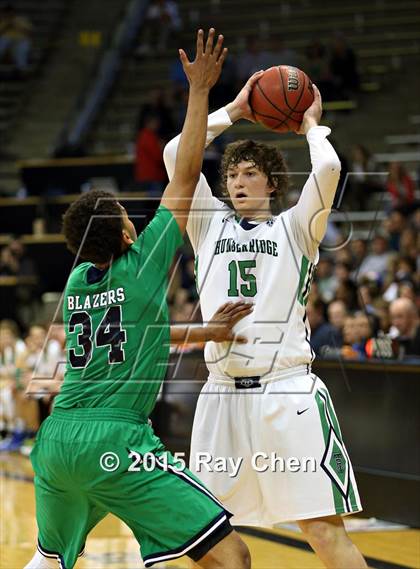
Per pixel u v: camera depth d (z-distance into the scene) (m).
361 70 18.73
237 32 20.59
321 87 17.59
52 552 3.91
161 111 17.11
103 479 3.69
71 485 3.77
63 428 3.78
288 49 19.77
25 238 16.77
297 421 4.07
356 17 20.08
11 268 16.30
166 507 3.67
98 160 18.11
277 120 4.36
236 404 4.18
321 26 20.05
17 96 21.27
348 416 7.66
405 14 19.77
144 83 20.42
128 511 3.71
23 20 21.84
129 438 3.71
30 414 12.38
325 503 4.02
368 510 7.52
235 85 17.27
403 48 19.05
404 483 7.23
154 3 21.62
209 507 3.69
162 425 8.95
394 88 18.17
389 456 7.37
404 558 6.31
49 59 21.62
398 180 13.81
